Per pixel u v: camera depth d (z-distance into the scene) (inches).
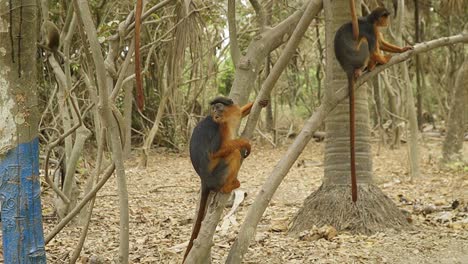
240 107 222.5
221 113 207.3
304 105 1249.4
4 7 191.8
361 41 251.4
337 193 367.2
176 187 580.1
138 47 185.0
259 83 895.1
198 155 211.5
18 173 198.7
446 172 641.6
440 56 1230.9
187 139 892.0
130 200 506.9
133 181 622.2
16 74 196.4
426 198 488.4
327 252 316.5
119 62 496.1
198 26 442.0
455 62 1184.8
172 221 413.7
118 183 222.2
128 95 546.0
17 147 198.1
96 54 207.8
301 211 374.0
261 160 807.1
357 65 249.6
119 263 225.6
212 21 537.3
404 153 842.8
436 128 1264.8
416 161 599.2
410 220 374.6
